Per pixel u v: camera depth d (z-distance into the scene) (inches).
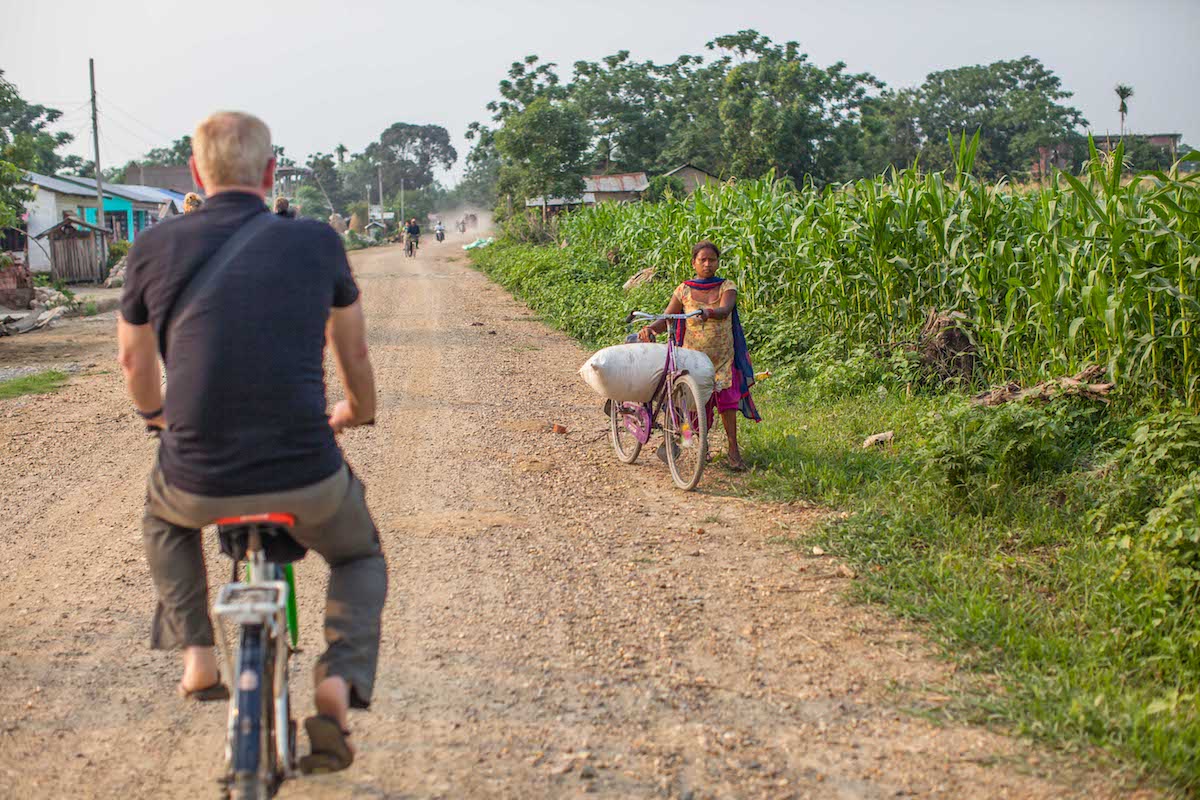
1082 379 278.5
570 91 2896.2
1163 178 264.1
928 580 187.3
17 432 338.6
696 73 2950.3
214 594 190.1
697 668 158.4
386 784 125.1
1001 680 149.1
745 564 205.0
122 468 290.8
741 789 123.9
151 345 102.0
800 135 2285.9
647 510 245.4
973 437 232.2
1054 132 3233.3
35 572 205.3
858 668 156.9
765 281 485.1
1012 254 327.6
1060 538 205.0
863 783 124.7
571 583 196.2
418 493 261.9
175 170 2972.4
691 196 673.6
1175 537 170.2
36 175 1397.6
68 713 144.6
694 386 253.0
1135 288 270.4
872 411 325.1
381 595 108.9
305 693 151.0
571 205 1868.8
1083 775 123.6
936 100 3720.5
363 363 107.5
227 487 94.9
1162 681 146.3
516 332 610.9
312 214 3909.9
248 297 95.3
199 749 135.0
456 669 158.6
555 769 128.6
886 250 382.3
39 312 742.5
